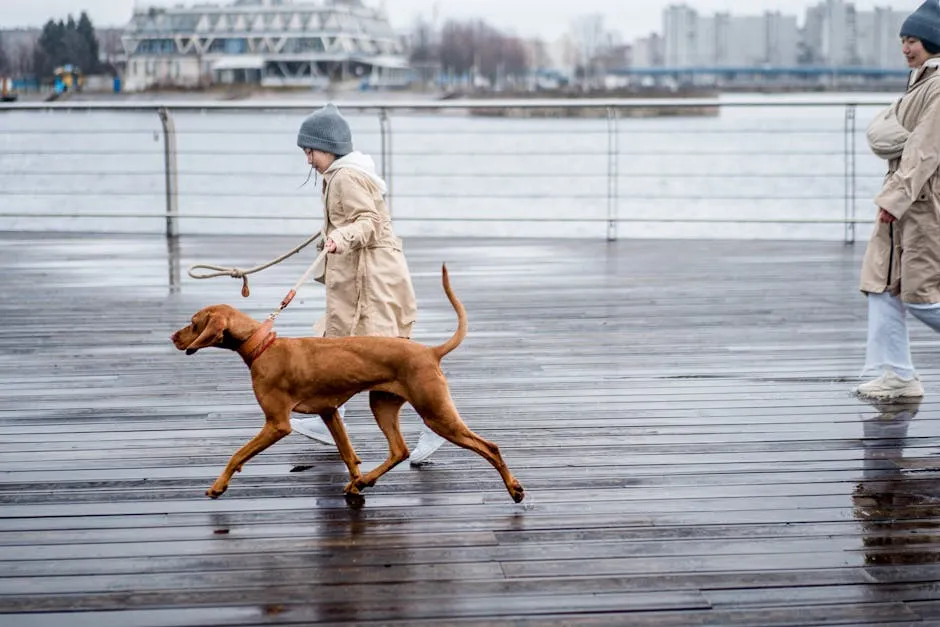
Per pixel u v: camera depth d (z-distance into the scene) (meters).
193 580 4.11
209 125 33.12
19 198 22.69
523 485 5.14
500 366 7.57
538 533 4.55
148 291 10.40
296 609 3.87
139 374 7.36
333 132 5.32
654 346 8.18
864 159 25.09
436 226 20.47
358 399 6.69
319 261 4.99
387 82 85.12
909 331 8.73
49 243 13.67
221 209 21.48
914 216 6.21
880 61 76.38
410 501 4.94
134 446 5.77
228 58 75.38
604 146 30.03
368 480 4.89
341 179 5.26
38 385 7.08
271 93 78.88
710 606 3.88
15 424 6.19
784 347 8.11
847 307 9.59
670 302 9.90
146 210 21.73
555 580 4.10
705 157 27.48
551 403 6.61
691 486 5.12
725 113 28.05
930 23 6.11
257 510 4.83
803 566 4.22
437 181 25.78
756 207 22.09
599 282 10.95
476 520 4.70
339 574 4.16
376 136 31.08
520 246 13.60
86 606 3.89
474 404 6.60
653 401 6.64
